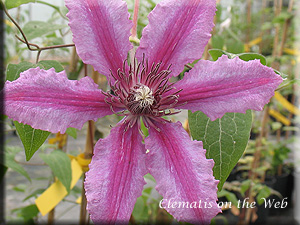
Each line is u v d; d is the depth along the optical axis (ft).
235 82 0.40
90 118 0.39
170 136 0.41
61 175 0.68
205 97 0.41
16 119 0.35
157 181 0.39
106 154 0.39
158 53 0.42
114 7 0.40
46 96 0.37
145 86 0.41
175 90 0.42
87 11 0.39
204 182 0.38
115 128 0.41
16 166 0.77
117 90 0.41
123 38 0.40
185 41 0.41
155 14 0.41
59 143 0.87
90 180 0.37
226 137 0.47
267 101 0.39
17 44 0.85
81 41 0.39
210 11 0.41
